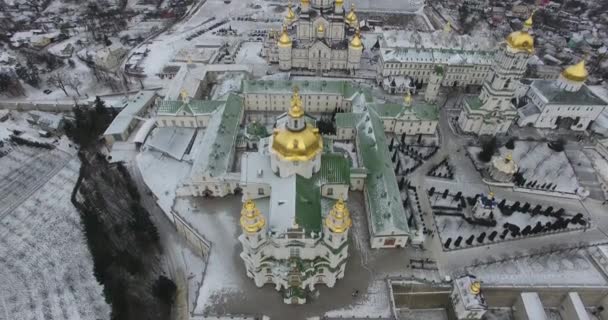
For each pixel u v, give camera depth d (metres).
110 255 101.25
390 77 171.75
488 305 99.06
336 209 76.56
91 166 134.00
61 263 107.56
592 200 120.19
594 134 147.50
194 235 104.25
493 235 104.44
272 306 87.06
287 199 89.31
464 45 180.38
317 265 85.75
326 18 180.88
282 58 181.62
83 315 96.44
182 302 96.50
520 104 154.62
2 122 157.88
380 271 95.00
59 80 174.38
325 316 84.81
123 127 142.62
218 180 109.62
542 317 90.31
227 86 159.38
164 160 131.00
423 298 95.94
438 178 125.19
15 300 99.38
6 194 127.75
